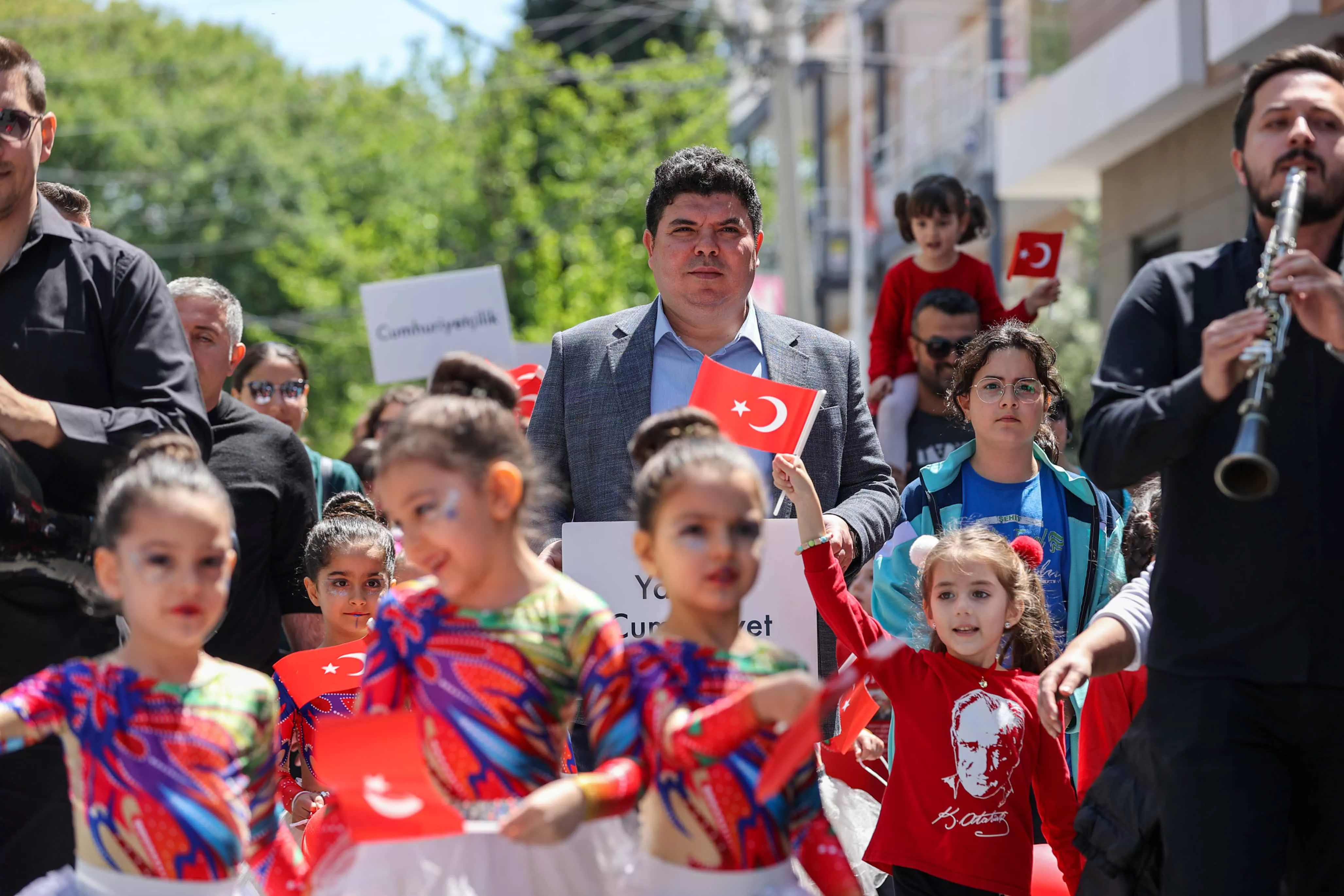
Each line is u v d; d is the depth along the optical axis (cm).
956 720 449
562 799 291
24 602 385
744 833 317
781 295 2100
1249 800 350
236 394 749
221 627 514
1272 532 352
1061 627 518
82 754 323
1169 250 1376
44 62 3195
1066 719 502
